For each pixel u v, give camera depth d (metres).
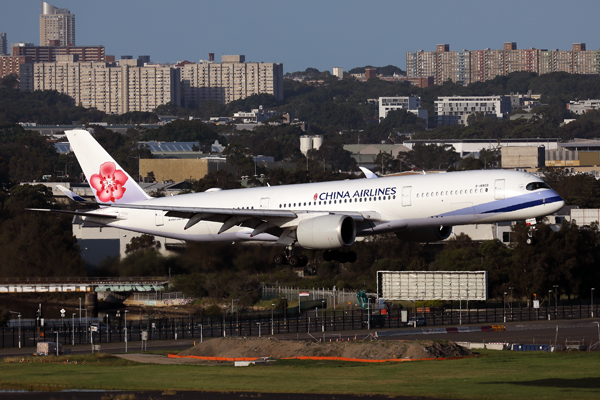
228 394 146.12
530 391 143.62
